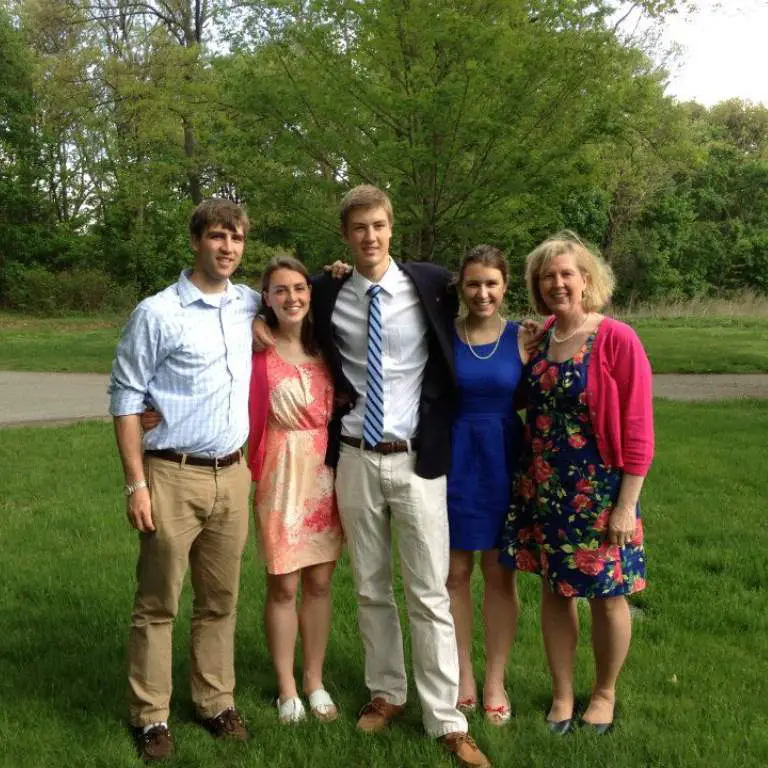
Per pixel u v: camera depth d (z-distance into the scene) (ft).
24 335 71.67
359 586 10.32
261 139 41.98
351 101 38.65
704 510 18.53
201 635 10.41
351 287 10.16
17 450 25.70
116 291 100.07
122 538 17.13
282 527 10.30
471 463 10.36
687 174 118.32
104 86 99.19
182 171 84.58
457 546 10.45
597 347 9.65
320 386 10.34
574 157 38.86
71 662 11.78
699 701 10.55
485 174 39.22
